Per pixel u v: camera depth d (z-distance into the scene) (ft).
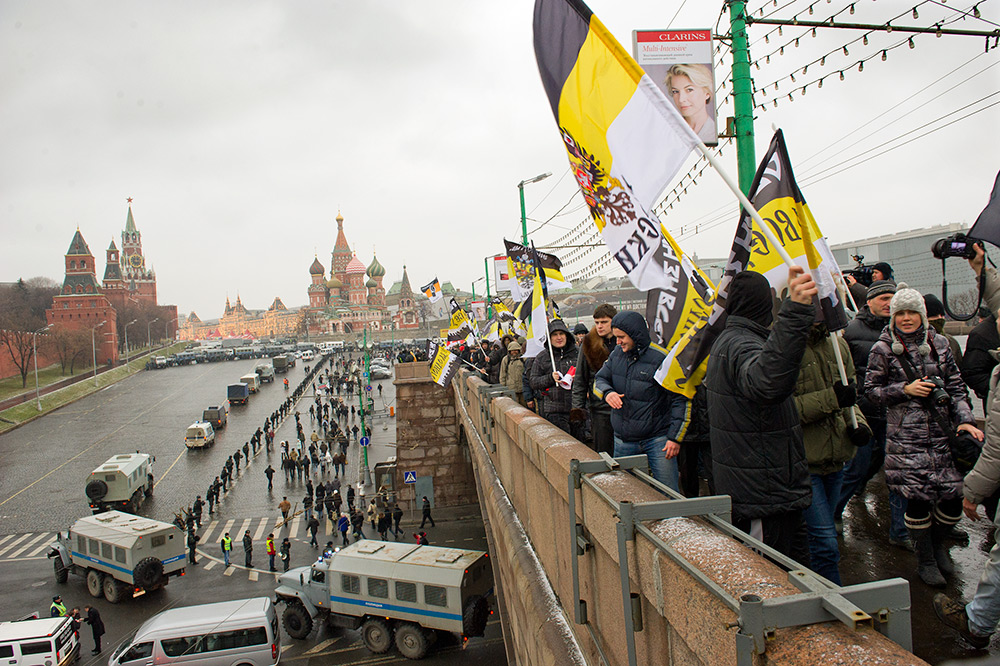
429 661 66.85
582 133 15.70
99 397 299.38
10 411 238.68
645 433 17.22
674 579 8.17
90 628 77.30
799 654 5.84
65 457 173.68
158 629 64.64
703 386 17.51
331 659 68.95
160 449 180.14
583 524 13.34
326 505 114.11
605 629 12.62
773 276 15.19
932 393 16.08
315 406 247.50
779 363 10.16
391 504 113.09
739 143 31.71
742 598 6.39
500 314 61.46
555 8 15.79
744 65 31.40
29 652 65.46
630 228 15.29
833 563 15.10
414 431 112.68
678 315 15.19
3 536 112.88
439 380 67.31
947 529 16.46
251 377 299.58
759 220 10.98
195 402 274.16
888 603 6.44
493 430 34.94
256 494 133.08
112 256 609.83
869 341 21.62
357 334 648.38
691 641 7.73
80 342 386.11
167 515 120.98
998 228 14.07
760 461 11.49
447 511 112.16
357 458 161.38
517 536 23.71
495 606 75.92
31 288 501.56
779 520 11.78
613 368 17.75
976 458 16.05
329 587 72.02
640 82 14.37
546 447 17.83
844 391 14.87
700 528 9.12
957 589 15.78
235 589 87.15
